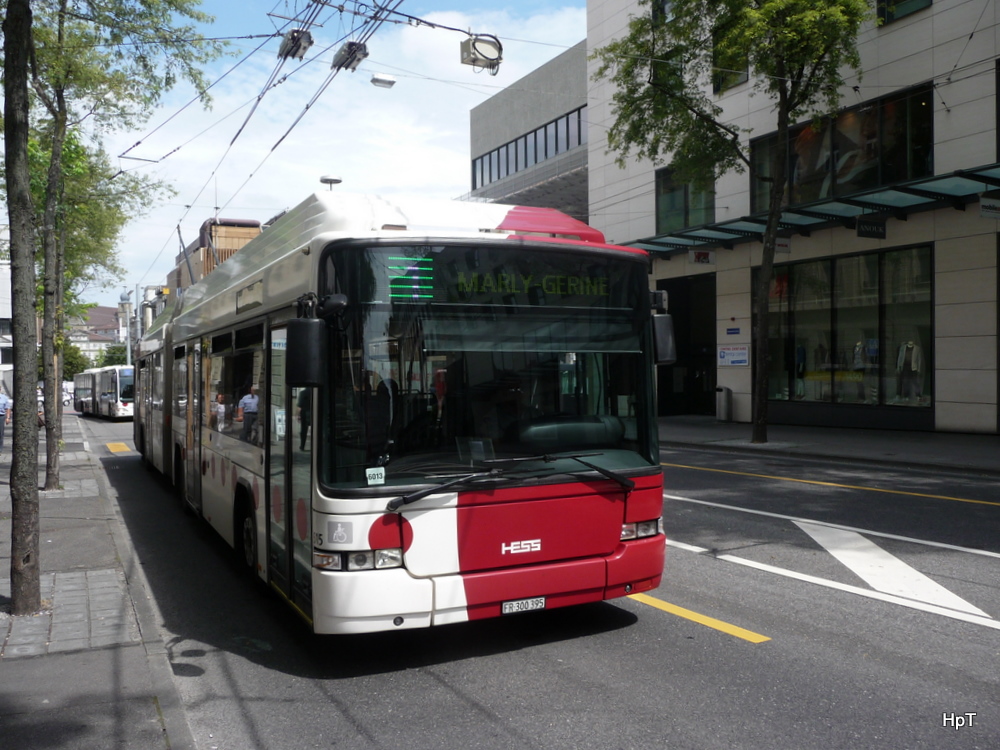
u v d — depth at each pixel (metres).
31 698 4.67
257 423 6.93
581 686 4.88
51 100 13.12
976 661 5.15
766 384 19.88
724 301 27.06
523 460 5.30
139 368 19.33
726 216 26.19
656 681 4.92
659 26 19.30
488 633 5.91
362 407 4.99
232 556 9.02
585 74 35.34
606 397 5.65
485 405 5.26
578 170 33.25
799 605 6.42
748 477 13.95
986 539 8.65
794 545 8.51
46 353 13.55
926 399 21.06
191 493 10.82
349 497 4.88
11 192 6.39
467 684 4.97
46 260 13.41
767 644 5.54
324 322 4.93
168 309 14.85
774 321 25.56
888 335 22.03
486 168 44.06
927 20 19.92
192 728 4.46
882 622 5.96
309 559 5.33
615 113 20.67
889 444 18.41
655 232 29.33
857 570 7.45
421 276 5.18
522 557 5.25
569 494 5.39
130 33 11.32
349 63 10.92
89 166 16.89
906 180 20.55
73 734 4.19
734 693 4.71
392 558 4.94
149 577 8.07
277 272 6.33
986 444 17.86
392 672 5.23
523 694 4.79
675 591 6.89
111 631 5.92
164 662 5.28
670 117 19.75
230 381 8.18
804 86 18.91
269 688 5.03
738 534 9.10
